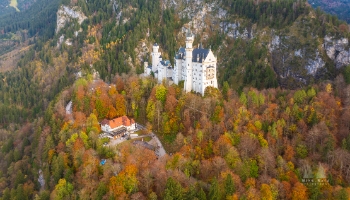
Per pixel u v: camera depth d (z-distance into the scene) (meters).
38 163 138.00
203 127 132.25
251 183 105.38
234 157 116.31
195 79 165.38
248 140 123.06
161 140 140.75
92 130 137.12
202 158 120.06
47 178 121.62
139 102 165.88
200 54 163.62
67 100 185.62
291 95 171.25
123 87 180.75
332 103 153.12
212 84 164.38
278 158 118.50
